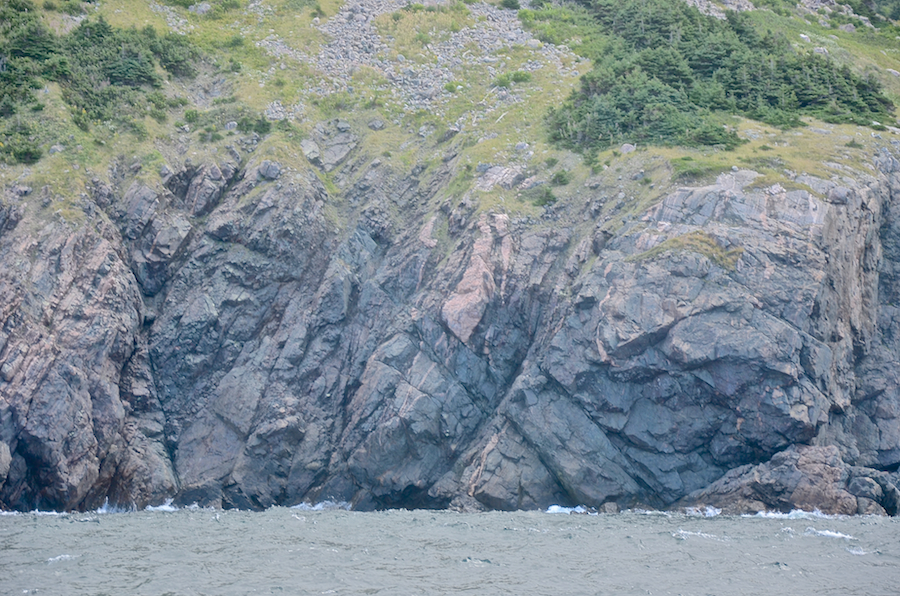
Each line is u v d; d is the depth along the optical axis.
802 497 48.94
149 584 28.06
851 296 57.94
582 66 82.94
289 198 66.94
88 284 57.69
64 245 58.09
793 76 77.69
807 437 50.56
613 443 53.53
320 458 58.09
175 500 55.81
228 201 67.31
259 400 59.53
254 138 72.44
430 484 55.28
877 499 49.09
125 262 62.12
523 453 54.03
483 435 56.31
